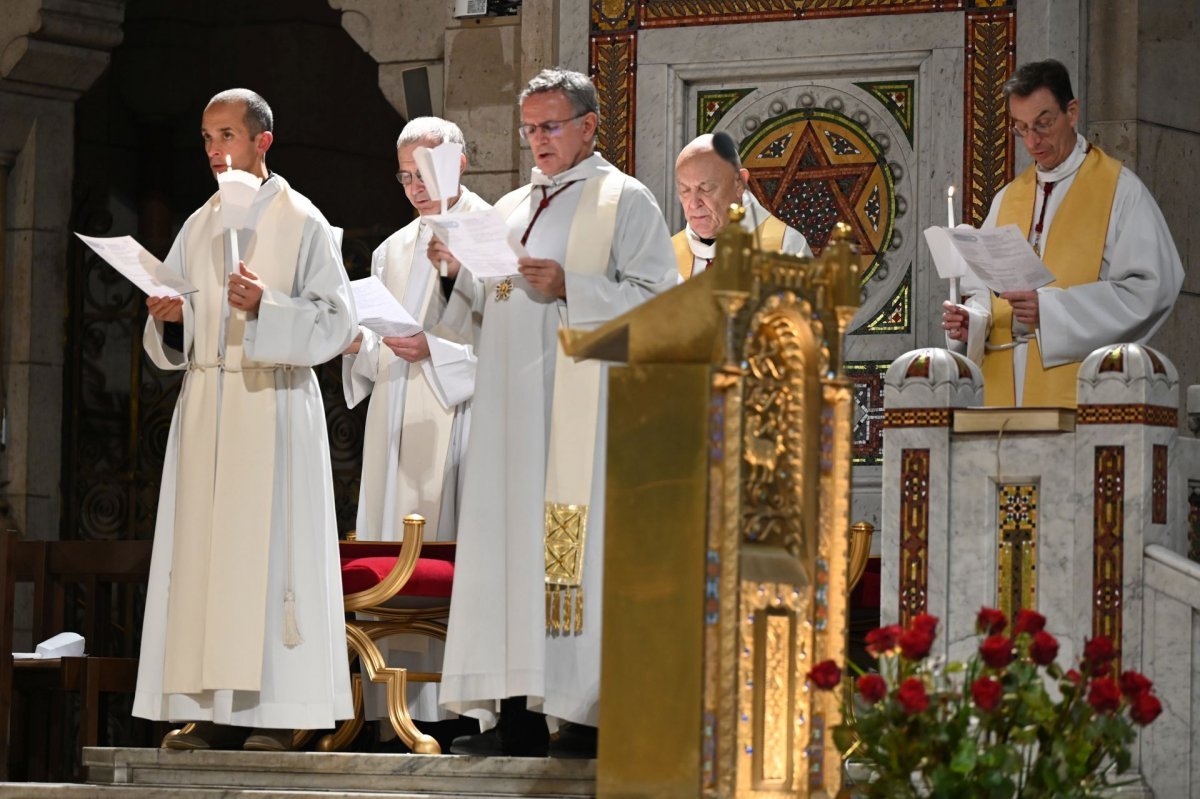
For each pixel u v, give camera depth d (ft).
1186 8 63.57
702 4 64.85
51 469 76.79
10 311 76.43
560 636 41.63
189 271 46.24
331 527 45.34
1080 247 49.96
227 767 43.55
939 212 62.34
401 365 55.26
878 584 50.57
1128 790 38.75
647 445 30.09
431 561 47.80
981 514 40.96
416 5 69.62
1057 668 33.17
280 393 45.03
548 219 44.37
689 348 29.96
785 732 30.48
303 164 93.66
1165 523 40.16
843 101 63.87
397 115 95.55
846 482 30.99
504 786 41.24
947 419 41.32
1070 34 61.87
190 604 44.39
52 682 60.75
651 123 65.00
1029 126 50.49
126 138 92.73
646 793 29.66
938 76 62.49
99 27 75.31
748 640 29.84
